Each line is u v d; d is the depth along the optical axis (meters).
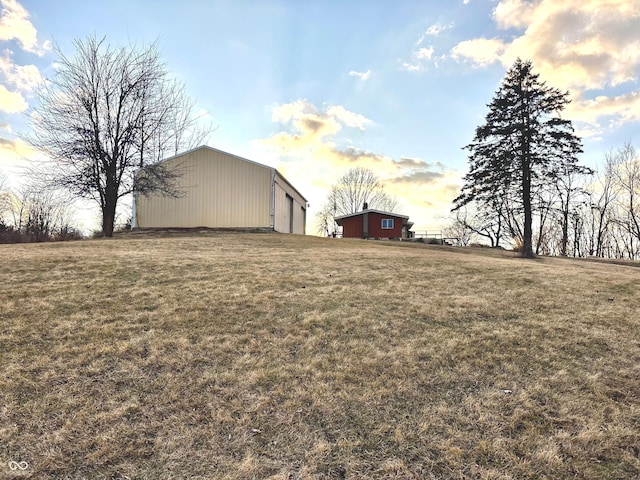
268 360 3.79
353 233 35.28
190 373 3.47
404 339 4.45
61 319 4.63
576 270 10.69
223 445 2.52
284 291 6.28
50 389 3.11
